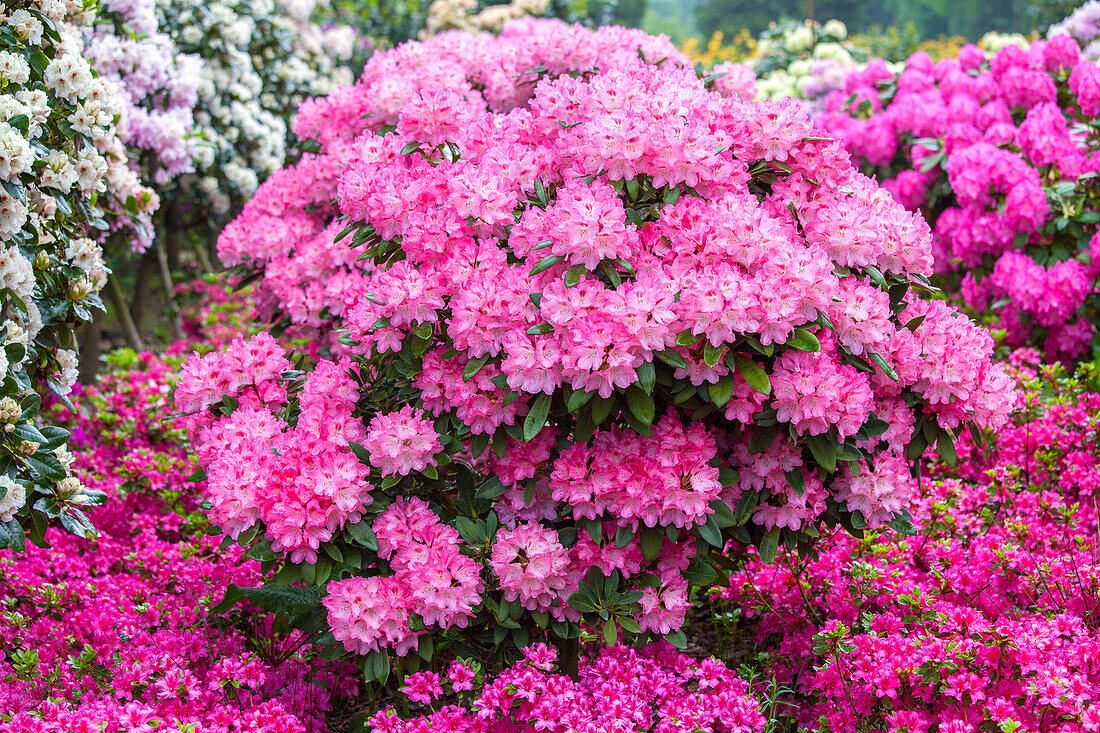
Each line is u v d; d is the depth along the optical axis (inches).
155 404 158.7
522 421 86.9
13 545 97.6
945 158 198.8
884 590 101.5
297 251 132.7
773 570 110.6
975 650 83.3
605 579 87.9
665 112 93.0
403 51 141.2
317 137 144.2
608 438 86.4
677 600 87.5
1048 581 98.0
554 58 126.4
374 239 101.0
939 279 206.2
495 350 83.0
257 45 258.7
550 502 90.6
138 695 91.6
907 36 419.8
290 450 84.9
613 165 87.5
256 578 112.3
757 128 92.6
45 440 100.8
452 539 85.0
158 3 213.6
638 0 856.9
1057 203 167.2
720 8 973.8
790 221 92.4
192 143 196.1
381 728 83.6
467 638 91.3
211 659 101.8
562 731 82.8
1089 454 129.0
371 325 93.4
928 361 89.3
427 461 86.9
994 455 134.1
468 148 101.0
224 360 101.1
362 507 83.5
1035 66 203.6
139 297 243.0
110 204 136.8
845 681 91.6
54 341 117.3
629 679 89.4
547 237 85.1
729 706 86.3
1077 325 163.6
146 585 111.4
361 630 83.3
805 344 79.1
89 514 132.1
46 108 106.8
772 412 82.9
